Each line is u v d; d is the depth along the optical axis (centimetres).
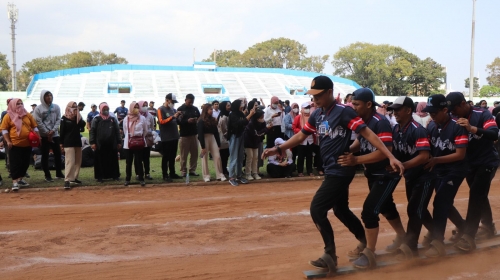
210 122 1224
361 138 557
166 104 1247
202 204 970
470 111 628
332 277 524
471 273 540
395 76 7575
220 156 1328
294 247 667
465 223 644
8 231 761
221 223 815
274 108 1406
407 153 575
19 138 1084
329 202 518
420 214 584
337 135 512
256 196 1059
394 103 572
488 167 633
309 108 1287
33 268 580
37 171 1392
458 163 613
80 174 1338
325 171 526
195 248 666
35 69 9050
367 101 543
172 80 6091
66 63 9438
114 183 1187
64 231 760
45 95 1191
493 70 9262
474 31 3416
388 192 539
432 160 575
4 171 1382
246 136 1248
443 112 604
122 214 881
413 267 562
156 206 948
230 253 638
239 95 5841
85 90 5438
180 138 1306
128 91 5694
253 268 568
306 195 1072
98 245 681
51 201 998
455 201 1003
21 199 1016
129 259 614
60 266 586
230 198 1035
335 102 524
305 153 1339
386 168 536
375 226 545
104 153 1209
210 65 6575
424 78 7569
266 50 9806
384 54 7638
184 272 557
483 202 635
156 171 1409
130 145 1150
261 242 698
